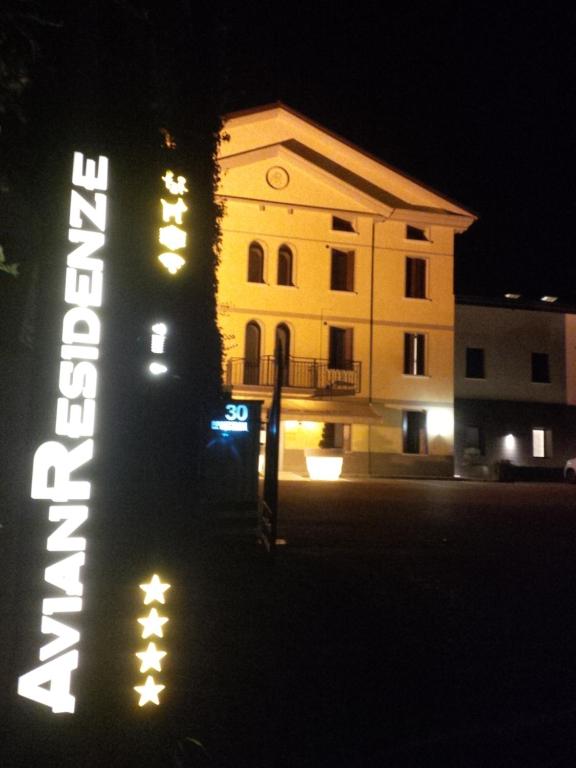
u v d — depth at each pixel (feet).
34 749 12.20
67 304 12.76
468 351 119.65
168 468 19.88
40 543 12.43
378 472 109.40
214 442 38.40
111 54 15.10
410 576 33.01
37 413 12.50
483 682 20.43
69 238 12.81
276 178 106.42
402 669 21.15
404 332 111.86
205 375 29.68
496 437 119.14
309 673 20.34
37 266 12.66
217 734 16.31
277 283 106.32
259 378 104.12
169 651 20.61
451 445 113.09
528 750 16.48
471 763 15.79
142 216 17.51
